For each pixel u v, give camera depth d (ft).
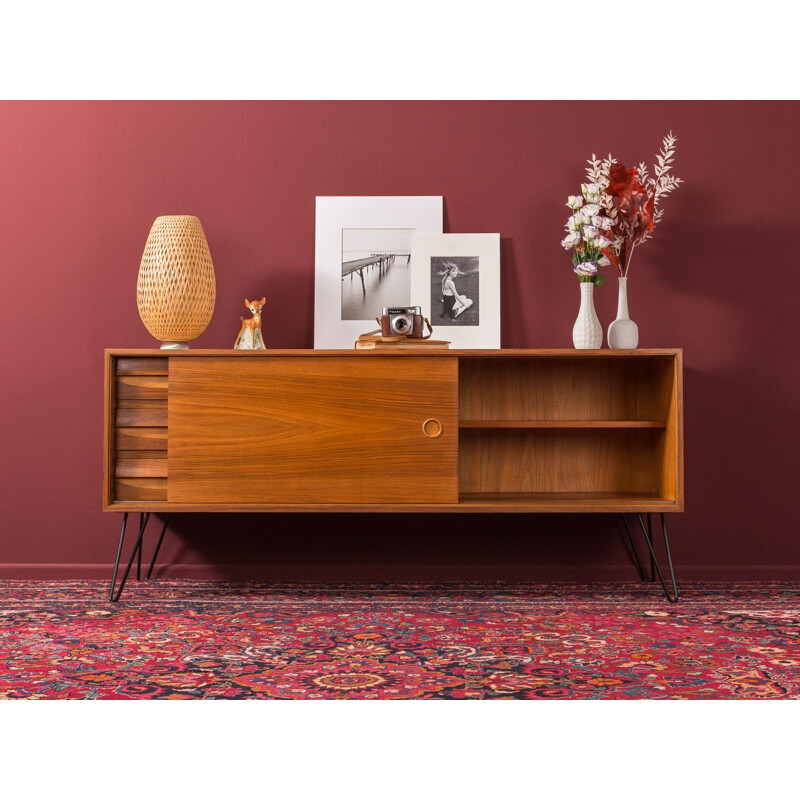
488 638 7.28
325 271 9.61
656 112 9.64
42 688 6.05
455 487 8.31
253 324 9.20
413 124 9.67
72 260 9.64
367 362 8.29
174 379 8.33
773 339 9.62
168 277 8.79
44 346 9.64
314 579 9.61
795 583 9.46
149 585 9.34
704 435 9.64
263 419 8.31
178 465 8.31
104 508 8.30
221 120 9.67
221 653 6.86
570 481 9.59
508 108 9.66
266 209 9.66
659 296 9.61
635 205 8.87
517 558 9.66
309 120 9.68
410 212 9.61
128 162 9.66
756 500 9.62
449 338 9.53
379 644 7.11
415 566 9.64
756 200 9.61
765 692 5.95
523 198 9.64
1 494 9.62
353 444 8.28
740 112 9.63
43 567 9.61
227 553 9.66
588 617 7.98
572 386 9.62
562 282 9.64
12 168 9.62
